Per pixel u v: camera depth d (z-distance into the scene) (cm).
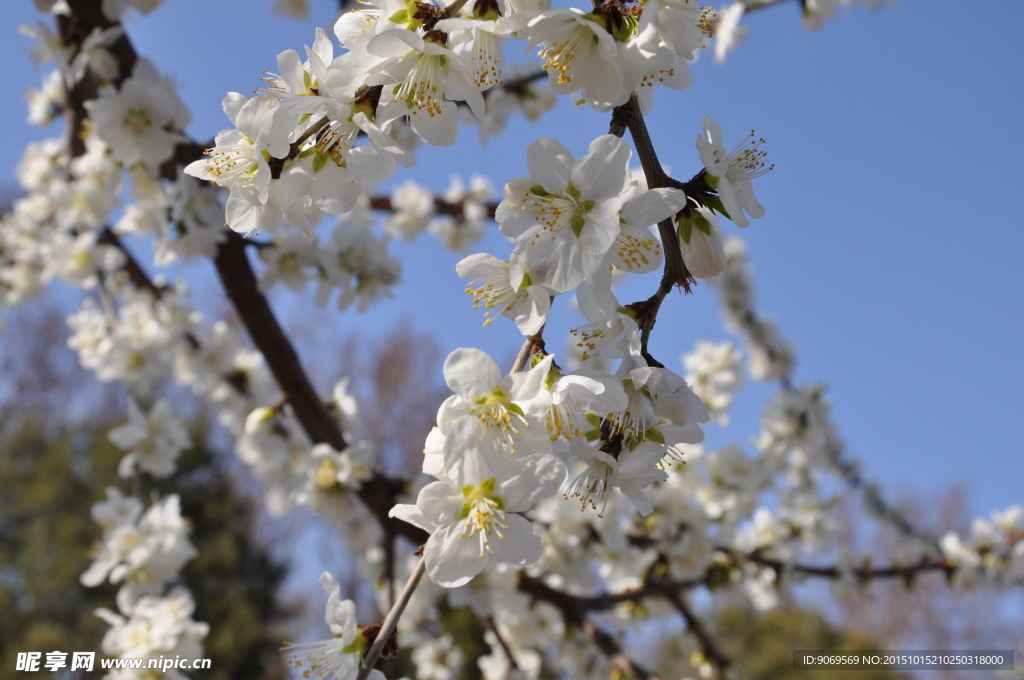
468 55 163
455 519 148
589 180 149
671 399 158
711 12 162
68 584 1697
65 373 2620
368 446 409
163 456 480
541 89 479
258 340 394
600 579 552
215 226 373
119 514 443
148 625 394
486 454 146
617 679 459
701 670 519
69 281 525
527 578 466
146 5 348
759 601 533
